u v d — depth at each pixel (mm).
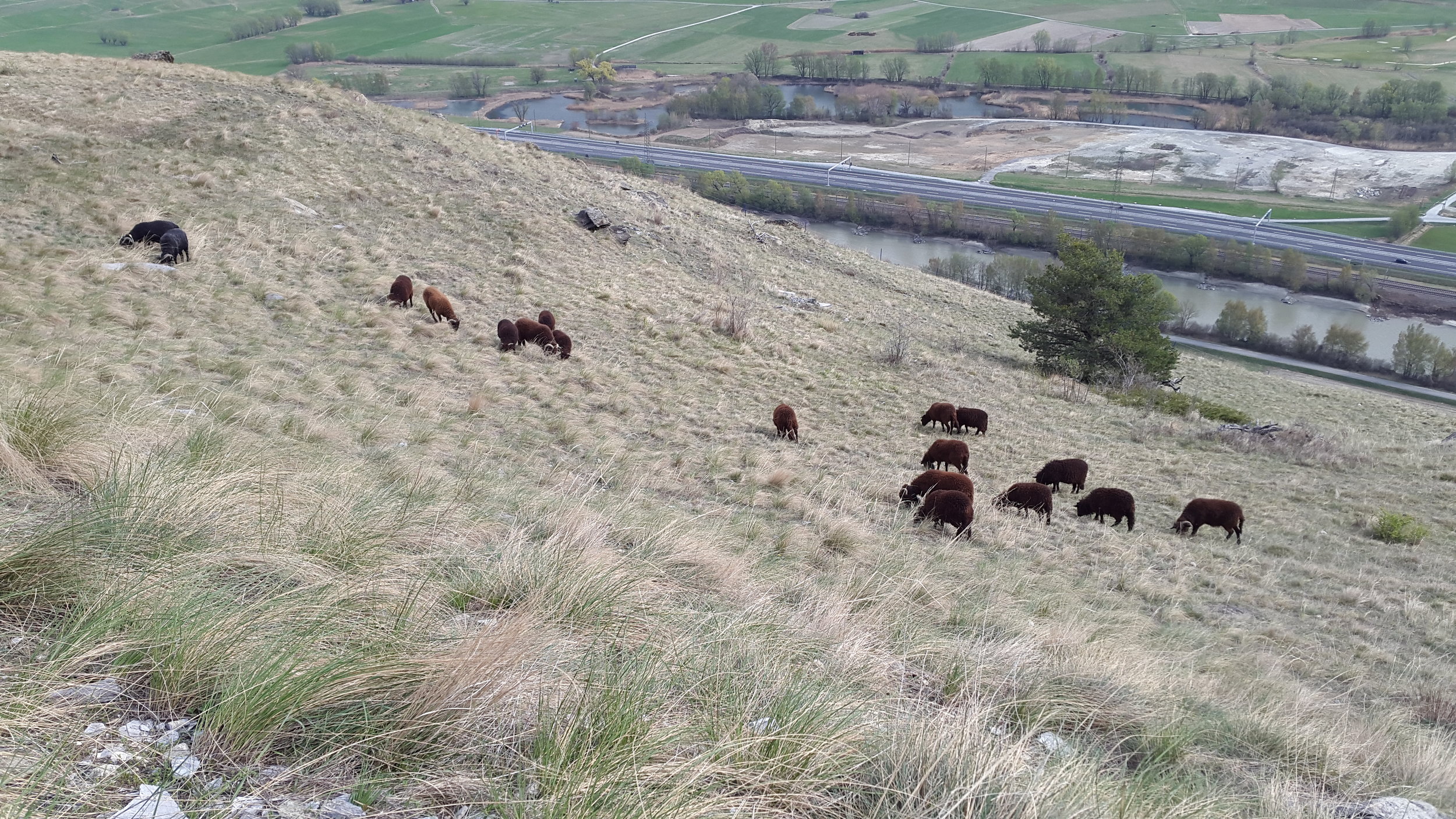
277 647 3047
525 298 21672
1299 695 6992
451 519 6191
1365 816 4031
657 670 3846
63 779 2230
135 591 3271
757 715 3619
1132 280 32219
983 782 3121
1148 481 17922
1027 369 32000
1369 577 12906
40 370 7469
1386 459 21578
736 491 11484
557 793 2590
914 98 195750
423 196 27453
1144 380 31109
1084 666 5824
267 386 10625
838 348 26469
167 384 9203
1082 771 3547
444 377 14250
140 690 2842
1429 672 9320
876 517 11727
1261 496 17469
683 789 2727
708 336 23297
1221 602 11227
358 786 2570
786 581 7176
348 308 16594
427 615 3965
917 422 19766
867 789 3217
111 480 4758
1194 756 4660
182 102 28906
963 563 9891
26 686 2527
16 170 19297
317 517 5203
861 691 4320
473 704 3084
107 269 14352
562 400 14609
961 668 5117
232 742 2637
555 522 6891
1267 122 174875
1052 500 14508
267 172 24766
